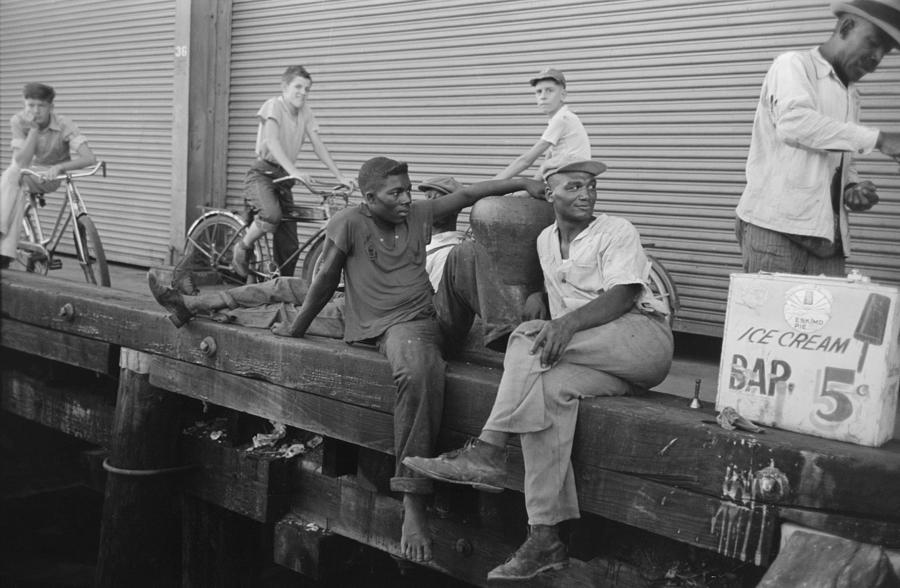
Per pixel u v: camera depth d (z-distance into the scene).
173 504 4.88
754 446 2.61
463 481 2.97
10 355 6.07
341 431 3.75
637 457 2.85
